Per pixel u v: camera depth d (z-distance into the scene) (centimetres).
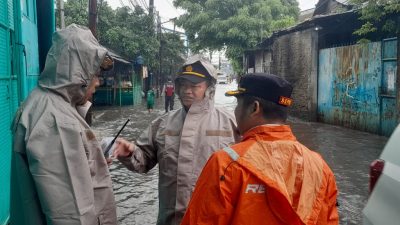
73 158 181
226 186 150
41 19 765
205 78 255
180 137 257
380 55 1122
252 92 165
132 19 2388
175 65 3475
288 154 158
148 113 1861
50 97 190
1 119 402
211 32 2739
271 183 146
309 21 1367
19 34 495
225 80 5762
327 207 163
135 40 2316
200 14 2750
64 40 198
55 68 195
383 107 1115
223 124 256
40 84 197
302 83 1594
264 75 166
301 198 154
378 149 925
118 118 1638
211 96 262
